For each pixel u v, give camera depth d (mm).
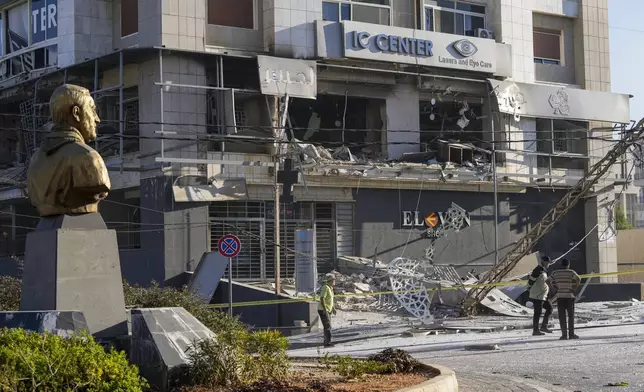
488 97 40062
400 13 38719
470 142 39875
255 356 12078
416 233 38250
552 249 42688
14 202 39625
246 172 34875
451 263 38938
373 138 38938
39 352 8992
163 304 19922
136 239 36750
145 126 34000
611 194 43969
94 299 12188
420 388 10758
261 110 35719
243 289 32500
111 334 12125
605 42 44719
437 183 38438
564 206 36469
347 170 35906
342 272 35938
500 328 27000
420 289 30750
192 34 33906
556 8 43375
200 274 33188
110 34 35969
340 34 36156
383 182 37250
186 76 33875
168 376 10961
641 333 23719
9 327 11219
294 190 35406
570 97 42188
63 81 35594
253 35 35656
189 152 33906
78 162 12195
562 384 14125
